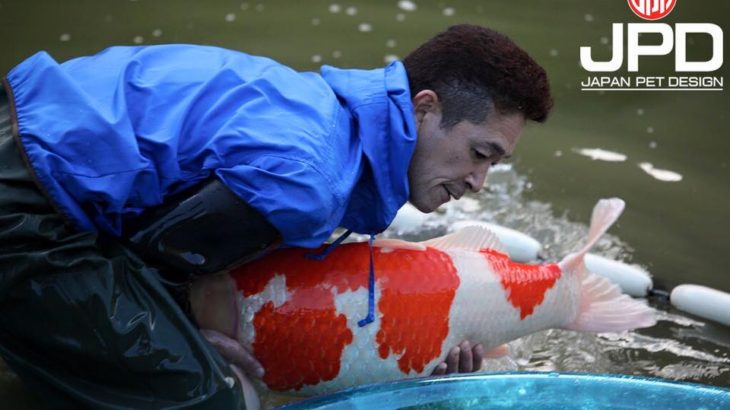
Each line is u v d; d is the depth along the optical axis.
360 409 4.02
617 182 6.96
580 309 4.91
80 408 4.02
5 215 3.74
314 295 4.23
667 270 6.15
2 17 8.14
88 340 3.85
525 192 6.84
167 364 3.89
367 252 4.39
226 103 3.89
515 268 4.62
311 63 7.85
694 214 6.67
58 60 7.52
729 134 7.56
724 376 5.35
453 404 4.06
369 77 4.16
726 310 5.74
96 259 3.85
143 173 3.80
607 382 4.13
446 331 4.43
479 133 4.09
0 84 4.07
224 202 3.77
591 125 7.61
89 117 3.79
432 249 4.52
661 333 5.70
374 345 4.31
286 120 3.85
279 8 8.78
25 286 3.80
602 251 6.30
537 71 4.13
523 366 5.36
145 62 4.09
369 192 4.19
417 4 9.05
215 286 4.23
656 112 7.80
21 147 3.76
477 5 9.12
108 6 8.51
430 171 4.21
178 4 8.69
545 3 9.18
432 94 4.09
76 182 3.76
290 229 3.82
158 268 3.97
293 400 4.65
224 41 8.09
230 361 4.26
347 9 8.85
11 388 4.74
